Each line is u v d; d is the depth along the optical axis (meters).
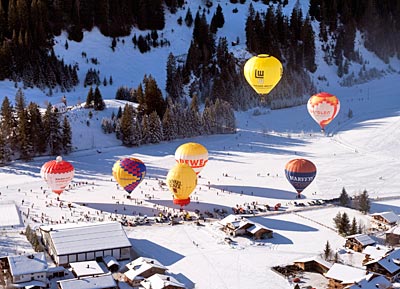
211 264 99.94
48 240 104.94
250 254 103.75
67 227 105.75
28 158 164.75
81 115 188.50
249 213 122.88
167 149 176.38
